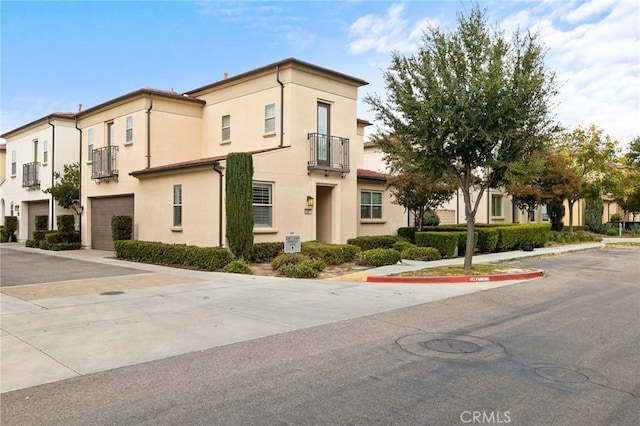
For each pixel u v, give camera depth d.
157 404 4.20
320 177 17.39
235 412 4.02
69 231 22.23
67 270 13.85
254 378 4.86
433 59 12.38
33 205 27.00
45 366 5.27
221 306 8.64
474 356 5.58
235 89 18.69
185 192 16.38
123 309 8.35
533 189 23.38
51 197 24.22
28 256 18.45
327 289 10.60
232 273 13.02
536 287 11.10
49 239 21.73
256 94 17.80
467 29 12.12
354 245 15.91
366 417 3.90
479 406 4.11
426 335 6.58
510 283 11.77
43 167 25.05
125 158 19.75
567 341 6.27
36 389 4.58
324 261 14.13
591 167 25.27
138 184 18.91
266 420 3.86
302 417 3.91
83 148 22.83
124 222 18.41
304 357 5.57
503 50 11.88
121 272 13.34
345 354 5.68
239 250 14.13
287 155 16.23
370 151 27.67
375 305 8.80
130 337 6.48
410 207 19.05
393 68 12.71
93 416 3.96
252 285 11.05
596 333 6.71
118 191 20.17
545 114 12.04
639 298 9.64
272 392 4.47
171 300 9.20
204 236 15.49
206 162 15.06
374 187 20.83
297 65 16.58
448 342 6.21
